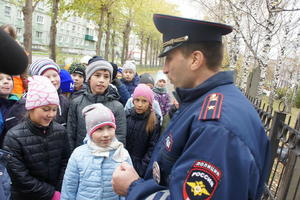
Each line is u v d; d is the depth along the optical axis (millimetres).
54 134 2252
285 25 7438
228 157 832
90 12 13828
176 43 1072
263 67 6156
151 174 1181
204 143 859
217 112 912
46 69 2961
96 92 2766
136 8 17141
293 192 2061
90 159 2047
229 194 819
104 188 2053
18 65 581
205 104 978
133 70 5102
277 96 13898
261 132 986
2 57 556
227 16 7961
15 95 2785
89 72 2770
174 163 1006
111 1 13320
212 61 1051
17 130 2084
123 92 4305
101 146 2113
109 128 2125
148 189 1047
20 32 29688
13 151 2018
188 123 978
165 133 1164
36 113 2090
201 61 1043
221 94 995
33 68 3029
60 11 11977
